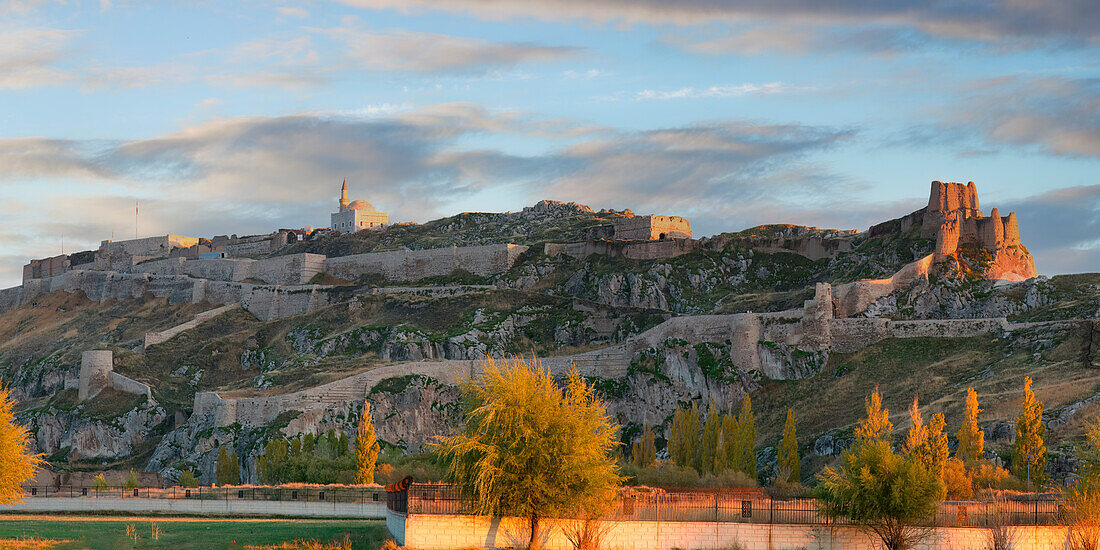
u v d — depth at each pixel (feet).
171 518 294.25
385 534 244.63
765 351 531.50
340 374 586.04
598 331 652.89
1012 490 325.21
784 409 501.97
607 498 232.73
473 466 227.61
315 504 304.71
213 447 541.34
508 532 230.07
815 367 522.47
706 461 406.82
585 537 229.25
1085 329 467.11
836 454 420.77
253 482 511.40
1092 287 568.82
